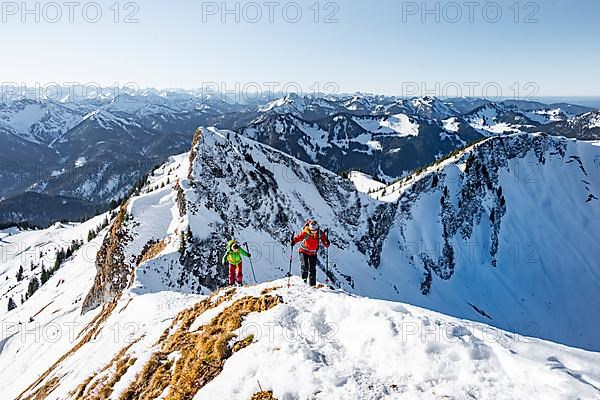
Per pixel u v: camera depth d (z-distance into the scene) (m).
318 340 10.75
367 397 8.25
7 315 82.25
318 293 13.87
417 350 9.14
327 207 79.19
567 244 116.50
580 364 8.27
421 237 97.38
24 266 172.50
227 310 14.53
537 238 114.50
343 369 9.23
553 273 108.44
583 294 104.06
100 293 51.41
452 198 107.31
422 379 8.48
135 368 13.95
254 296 15.05
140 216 52.66
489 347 8.93
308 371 9.20
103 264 53.22
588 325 97.88
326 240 16.23
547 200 125.69
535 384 7.70
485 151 123.00
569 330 96.31
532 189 127.12
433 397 7.87
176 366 12.37
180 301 25.55
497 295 98.81
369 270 79.19
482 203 114.00
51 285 94.69
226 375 10.20
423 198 104.31
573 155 139.50
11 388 38.22
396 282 85.06
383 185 142.00
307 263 16.09
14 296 134.12
